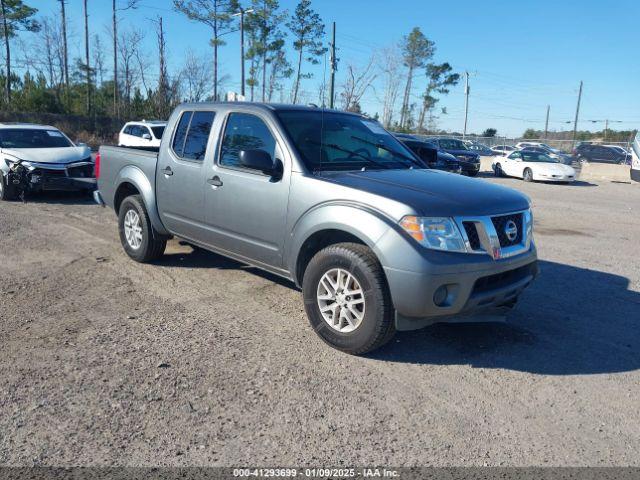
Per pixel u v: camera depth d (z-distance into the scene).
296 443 3.22
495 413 3.63
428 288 3.92
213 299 5.61
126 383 3.83
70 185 11.33
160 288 5.91
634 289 6.54
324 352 4.44
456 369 4.25
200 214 5.67
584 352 4.66
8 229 8.52
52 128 12.97
